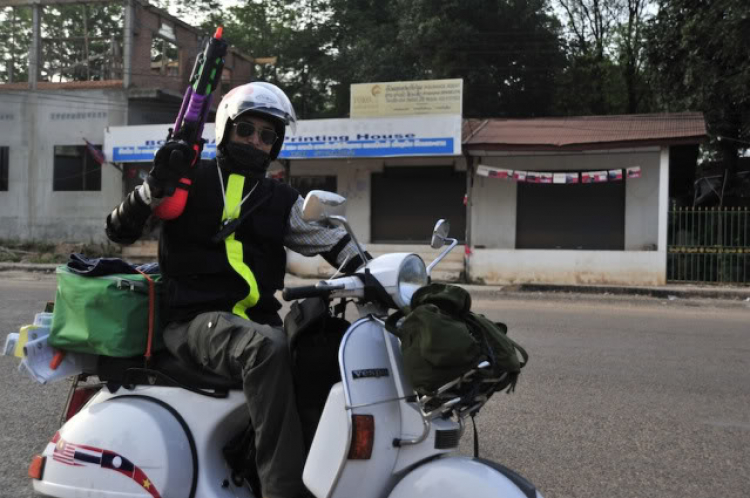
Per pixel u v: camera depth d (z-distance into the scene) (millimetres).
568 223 16891
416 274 2422
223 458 2607
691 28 18859
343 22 31312
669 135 15344
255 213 2740
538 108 28516
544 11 28172
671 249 15688
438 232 2695
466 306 2164
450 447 2244
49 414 4863
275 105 2732
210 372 2578
